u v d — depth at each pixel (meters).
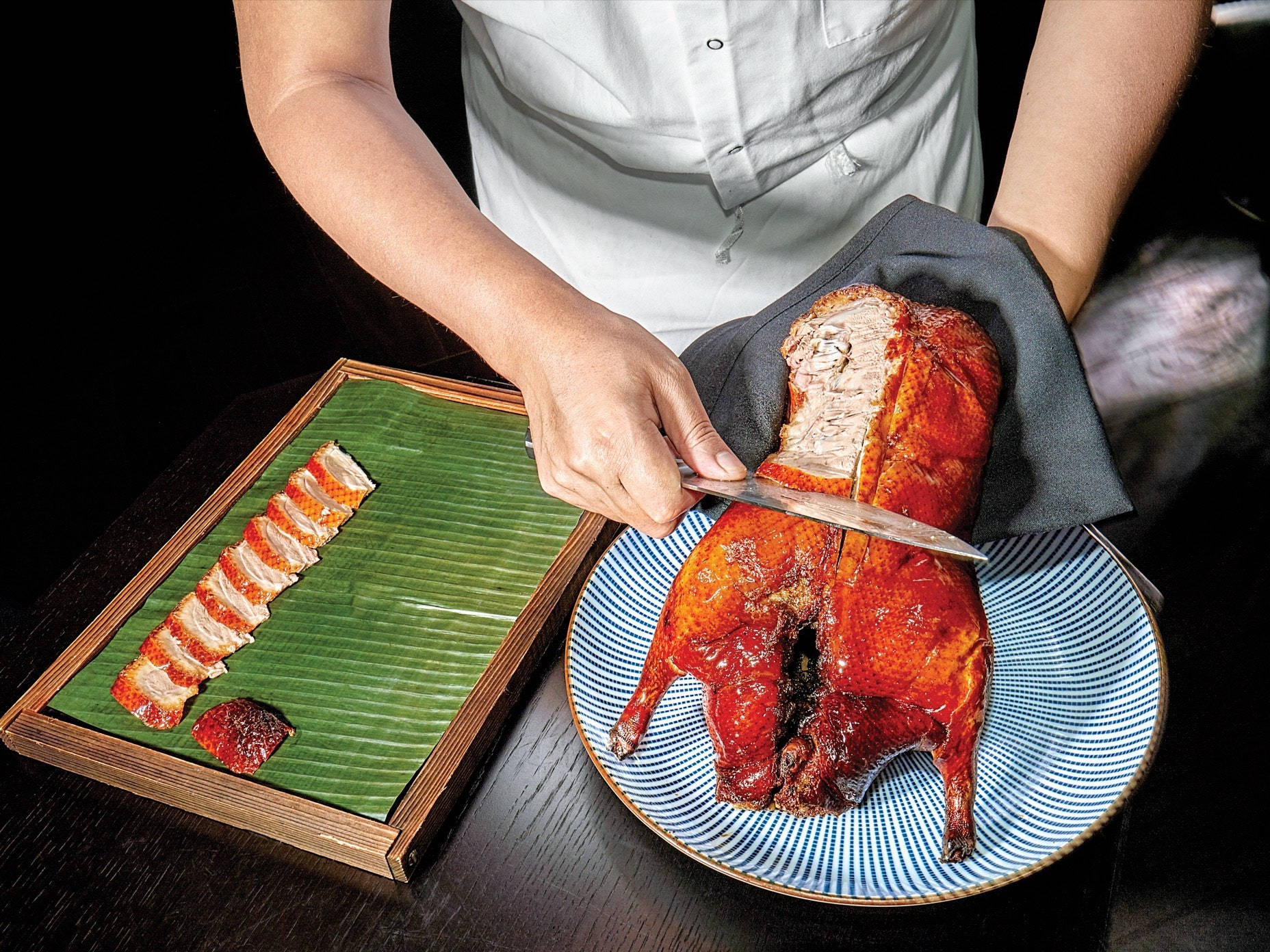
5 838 1.08
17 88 3.57
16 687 1.24
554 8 1.22
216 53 3.67
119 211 3.16
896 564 0.95
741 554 0.98
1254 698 1.80
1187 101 2.50
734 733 0.97
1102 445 1.04
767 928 0.93
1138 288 2.65
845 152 1.41
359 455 1.44
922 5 1.31
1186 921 1.55
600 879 0.98
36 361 2.73
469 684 1.16
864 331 1.05
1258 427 2.30
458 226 1.02
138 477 2.43
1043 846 0.89
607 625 1.12
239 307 2.76
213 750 1.11
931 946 0.91
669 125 1.33
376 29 1.17
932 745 0.96
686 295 1.55
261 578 1.27
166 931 0.99
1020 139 1.27
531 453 1.09
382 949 0.96
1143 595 1.04
